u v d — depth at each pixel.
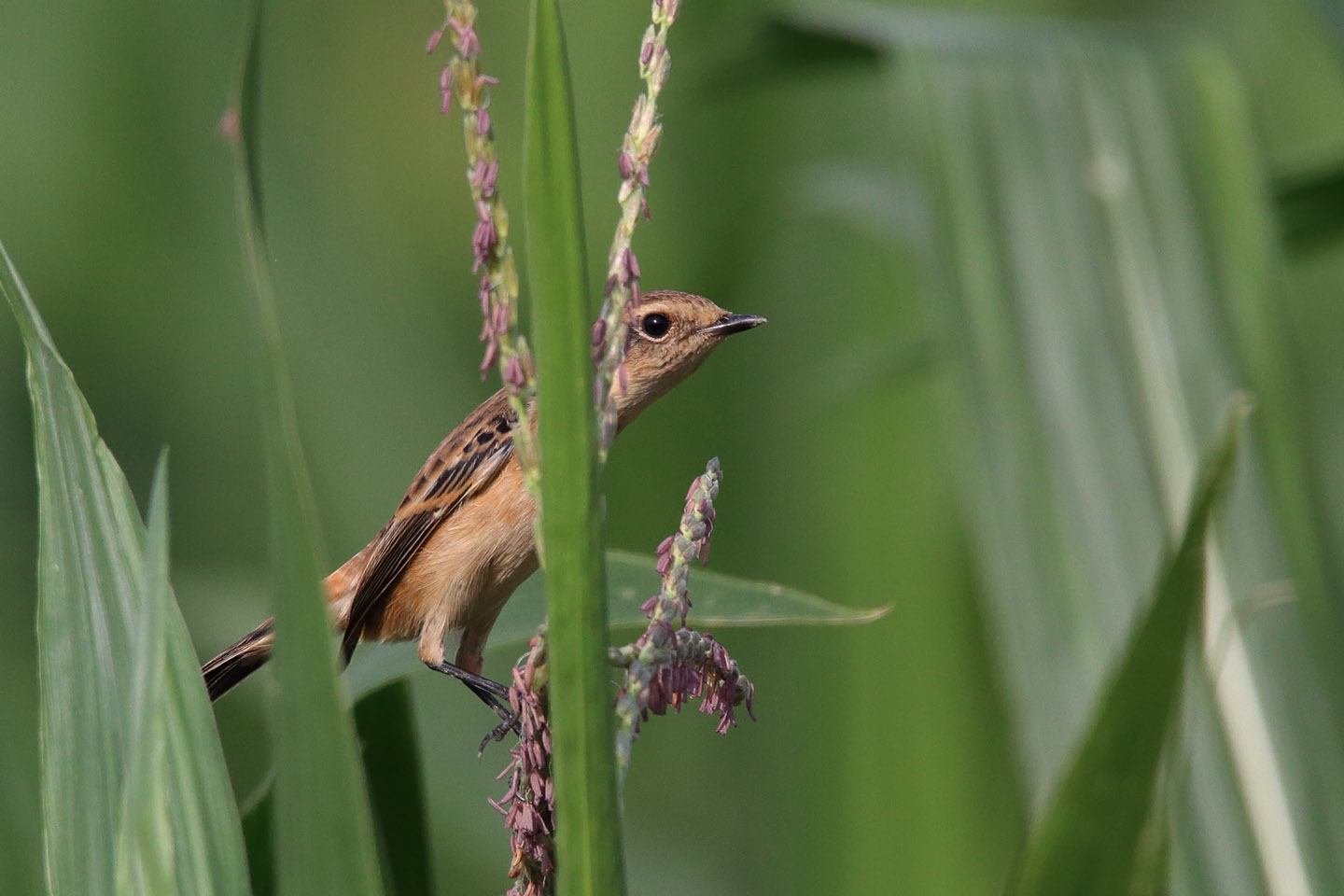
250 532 12.61
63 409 4.93
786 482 11.99
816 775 10.87
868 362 10.89
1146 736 4.63
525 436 4.22
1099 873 4.73
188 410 12.76
